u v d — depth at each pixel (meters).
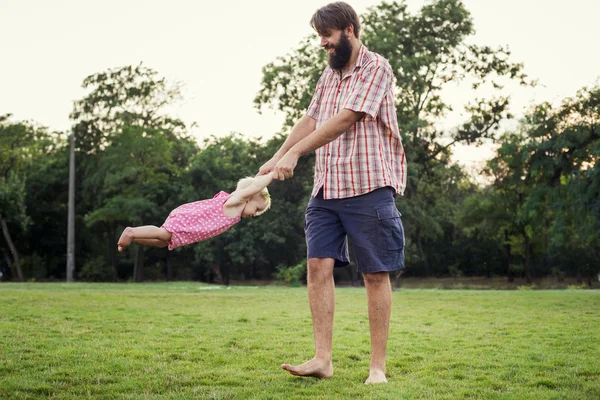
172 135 45.62
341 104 4.58
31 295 13.12
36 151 46.88
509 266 45.47
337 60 4.52
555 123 28.70
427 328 7.68
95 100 42.56
